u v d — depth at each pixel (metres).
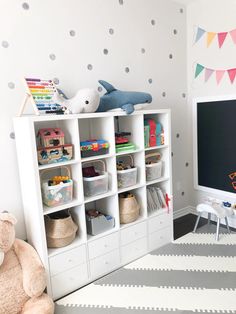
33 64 1.86
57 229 1.76
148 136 2.17
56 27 1.93
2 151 1.79
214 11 2.49
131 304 1.68
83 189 1.88
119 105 1.99
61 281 1.77
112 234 2.00
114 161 1.95
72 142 1.80
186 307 1.63
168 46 2.63
